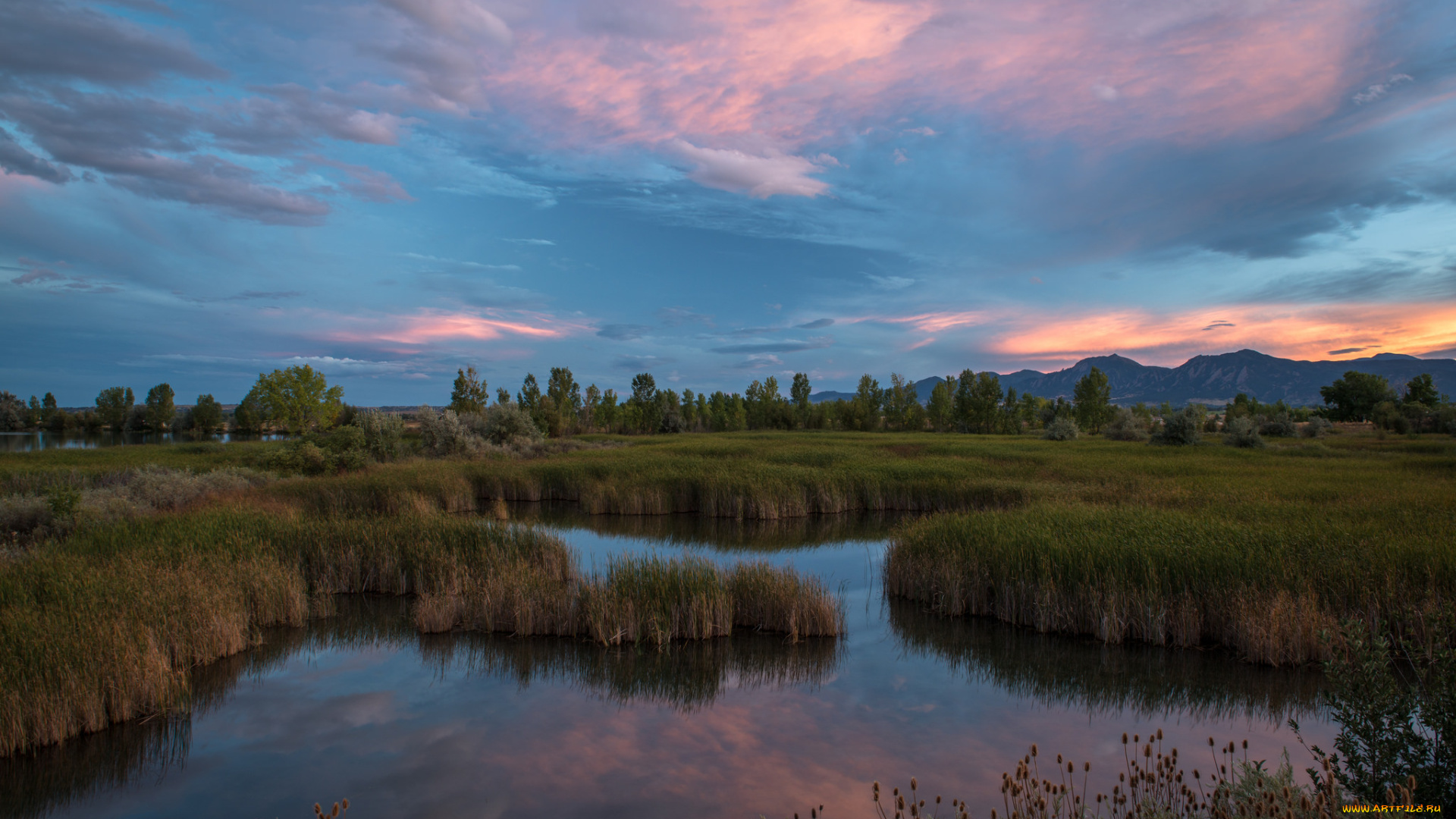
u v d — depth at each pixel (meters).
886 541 20.34
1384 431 61.34
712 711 8.62
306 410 72.81
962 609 12.79
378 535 15.16
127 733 7.87
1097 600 11.23
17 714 7.11
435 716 8.46
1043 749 7.45
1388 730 4.97
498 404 48.44
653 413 85.62
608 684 9.52
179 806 6.38
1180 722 8.13
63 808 6.36
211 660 10.23
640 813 6.21
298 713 8.52
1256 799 4.38
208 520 15.64
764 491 24.80
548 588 12.31
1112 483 24.47
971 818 5.91
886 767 7.11
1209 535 12.94
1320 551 11.66
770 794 6.52
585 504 26.11
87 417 97.06
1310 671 9.45
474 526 16.00
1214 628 10.73
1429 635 8.20
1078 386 86.88
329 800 6.50
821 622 11.53
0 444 60.69
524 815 6.18
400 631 11.78
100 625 8.79
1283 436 58.84
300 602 12.16
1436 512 15.32
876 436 65.69
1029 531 13.91
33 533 15.71
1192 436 45.50
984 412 81.56
